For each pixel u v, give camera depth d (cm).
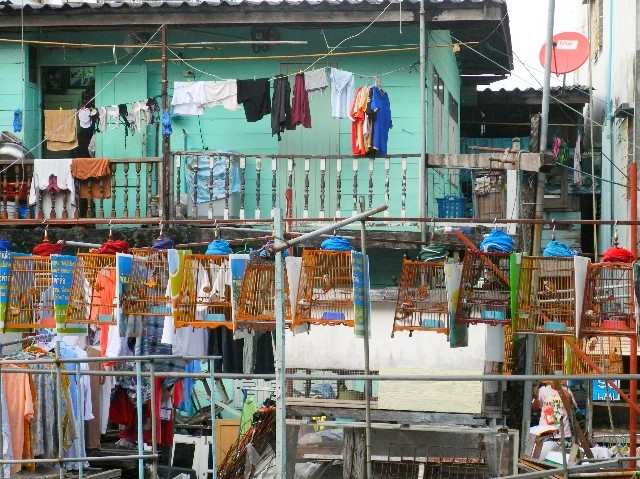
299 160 1975
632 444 1345
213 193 1908
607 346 1474
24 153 1897
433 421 1493
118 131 2006
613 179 2308
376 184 1947
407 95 1969
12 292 1315
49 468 1361
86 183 1859
